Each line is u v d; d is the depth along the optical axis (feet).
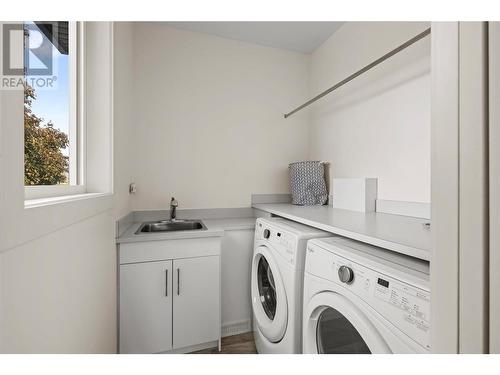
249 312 6.72
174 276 5.52
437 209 1.37
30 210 1.85
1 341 1.59
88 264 3.33
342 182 6.70
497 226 1.10
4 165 1.55
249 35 7.80
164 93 7.23
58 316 2.45
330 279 3.31
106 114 4.47
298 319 4.11
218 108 7.84
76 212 2.78
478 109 1.15
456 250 1.26
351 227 4.02
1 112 1.54
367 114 6.45
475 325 1.17
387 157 5.82
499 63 1.09
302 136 8.93
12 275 1.71
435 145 1.37
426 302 2.13
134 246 5.21
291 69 8.77
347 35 7.14
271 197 8.48
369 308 2.67
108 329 4.45
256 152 8.31
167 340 5.46
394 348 2.35
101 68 4.45
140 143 6.99
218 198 7.86
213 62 7.77
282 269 4.48
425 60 4.94
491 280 1.12
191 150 7.53
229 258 6.54
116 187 4.94
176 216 7.36
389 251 3.26
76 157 4.10
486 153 1.13
